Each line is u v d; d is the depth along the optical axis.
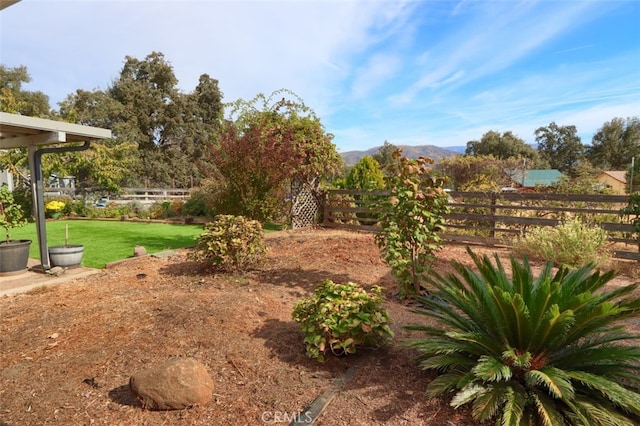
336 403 2.06
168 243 7.79
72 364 2.47
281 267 5.21
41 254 5.12
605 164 43.62
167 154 31.22
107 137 5.23
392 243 3.82
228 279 4.55
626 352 1.90
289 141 7.41
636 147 41.88
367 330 2.46
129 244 7.63
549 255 5.41
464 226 7.33
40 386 2.21
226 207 6.97
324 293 2.77
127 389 2.18
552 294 2.05
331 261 5.49
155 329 3.00
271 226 10.23
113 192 16.27
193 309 3.36
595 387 1.77
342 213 9.52
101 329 3.04
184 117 31.86
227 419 1.91
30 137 4.97
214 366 2.47
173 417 1.92
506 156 40.59
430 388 2.04
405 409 2.00
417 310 2.64
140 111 28.50
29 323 3.21
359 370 2.44
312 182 9.69
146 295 3.96
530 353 2.04
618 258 5.76
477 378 1.94
